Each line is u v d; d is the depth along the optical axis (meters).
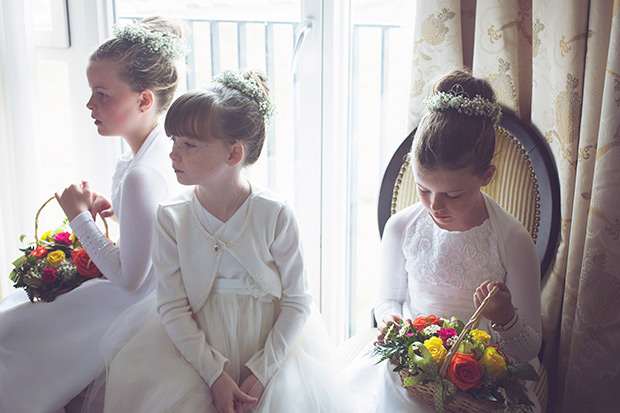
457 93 1.19
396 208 1.47
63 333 1.33
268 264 1.25
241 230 1.22
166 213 1.24
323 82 1.63
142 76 1.33
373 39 1.65
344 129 1.70
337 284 1.79
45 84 1.89
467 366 0.98
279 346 1.19
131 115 1.36
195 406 1.10
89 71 1.33
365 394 1.21
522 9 1.37
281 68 1.69
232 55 1.72
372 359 1.29
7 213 1.77
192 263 1.23
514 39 1.35
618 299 1.26
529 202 1.33
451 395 0.99
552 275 1.38
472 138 1.12
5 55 1.69
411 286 1.31
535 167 1.31
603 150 1.21
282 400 1.12
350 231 1.82
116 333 1.27
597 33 1.21
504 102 1.39
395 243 1.33
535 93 1.35
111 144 1.89
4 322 1.29
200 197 1.25
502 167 1.36
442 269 1.23
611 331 1.28
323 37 1.60
